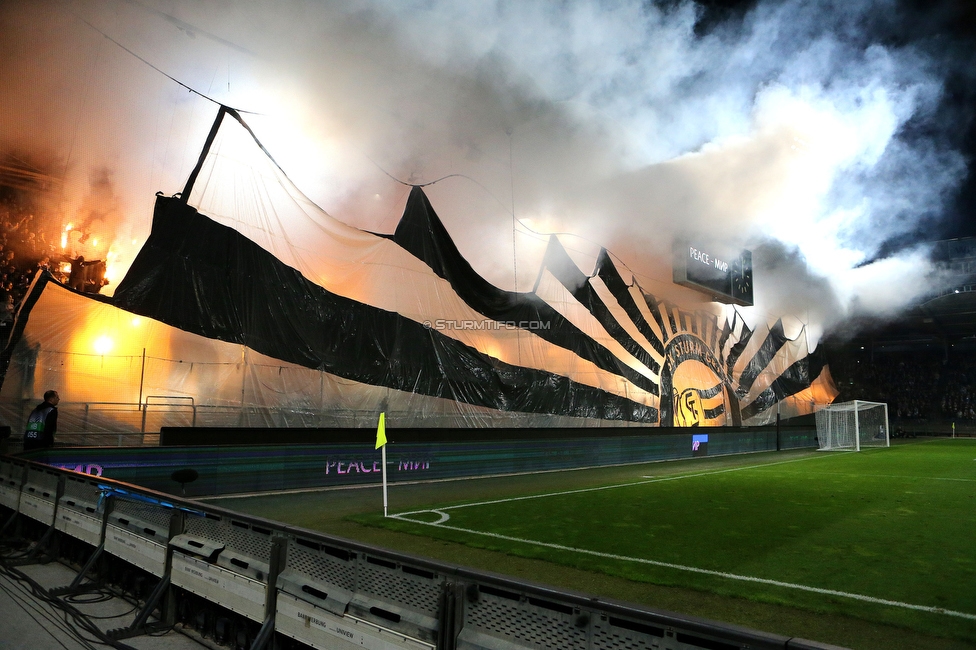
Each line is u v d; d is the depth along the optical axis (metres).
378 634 2.80
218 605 3.91
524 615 2.36
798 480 13.35
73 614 4.32
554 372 17.95
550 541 6.66
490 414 15.86
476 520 7.95
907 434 42.06
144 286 10.56
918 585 5.00
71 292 9.78
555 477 13.98
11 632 3.97
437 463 13.14
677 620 1.95
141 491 4.57
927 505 9.46
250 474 10.16
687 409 24.12
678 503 9.61
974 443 32.28
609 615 2.13
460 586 2.55
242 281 11.75
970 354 43.72
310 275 12.87
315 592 3.16
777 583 5.05
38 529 6.16
